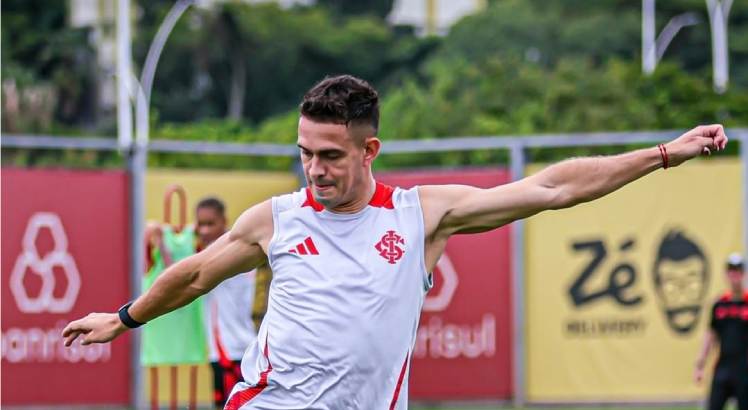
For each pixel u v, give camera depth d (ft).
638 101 306.76
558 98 311.47
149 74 297.33
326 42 530.27
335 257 52.26
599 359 153.17
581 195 52.39
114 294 150.51
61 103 432.25
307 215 52.75
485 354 154.61
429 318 155.22
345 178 51.72
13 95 309.63
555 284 154.20
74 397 148.25
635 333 152.56
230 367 114.93
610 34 536.42
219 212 112.78
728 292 140.36
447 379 154.71
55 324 148.25
